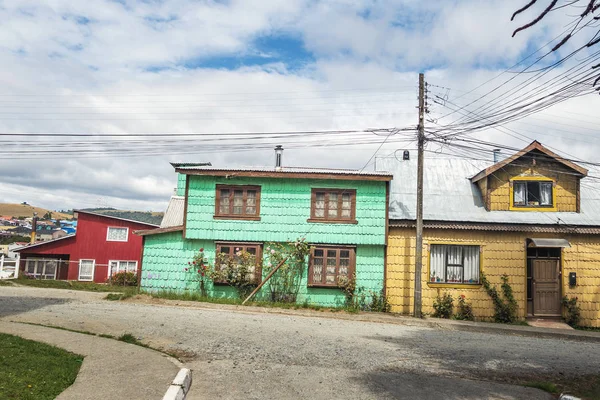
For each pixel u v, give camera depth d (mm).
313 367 8711
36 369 7086
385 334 12953
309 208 18031
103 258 34875
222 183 18234
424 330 14367
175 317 13234
